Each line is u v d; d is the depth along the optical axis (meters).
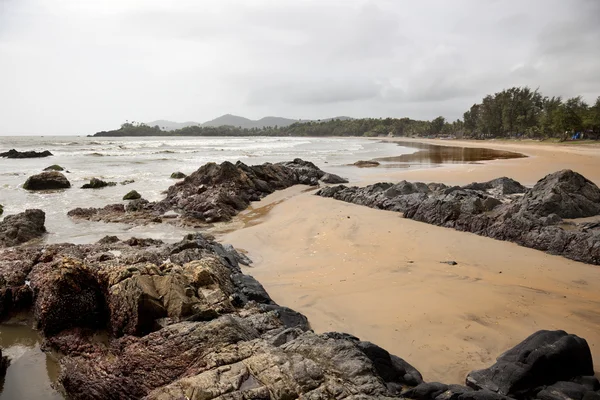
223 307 7.51
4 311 8.38
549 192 15.55
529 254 12.00
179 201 19.97
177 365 5.61
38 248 11.54
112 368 6.02
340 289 9.46
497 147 74.38
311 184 27.67
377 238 13.75
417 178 29.80
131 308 7.05
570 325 7.51
